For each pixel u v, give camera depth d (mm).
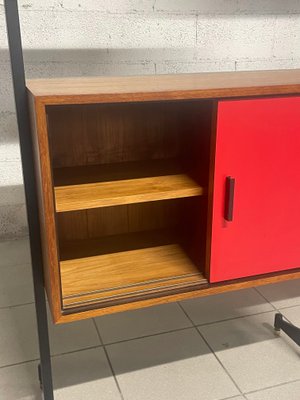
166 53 2381
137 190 1241
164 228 1634
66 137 1413
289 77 1424
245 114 1133
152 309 1835
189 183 1289
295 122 1183
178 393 1411
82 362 1540
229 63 2502
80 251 1467
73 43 2238
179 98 1072
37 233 1214
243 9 2408
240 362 1541
